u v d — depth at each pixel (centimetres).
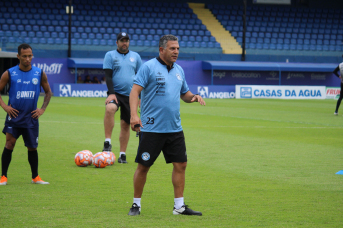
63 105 2170
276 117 1684
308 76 3900
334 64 3797
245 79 3759
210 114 1806
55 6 3769
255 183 587
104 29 3703
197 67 3603
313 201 490
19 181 580
